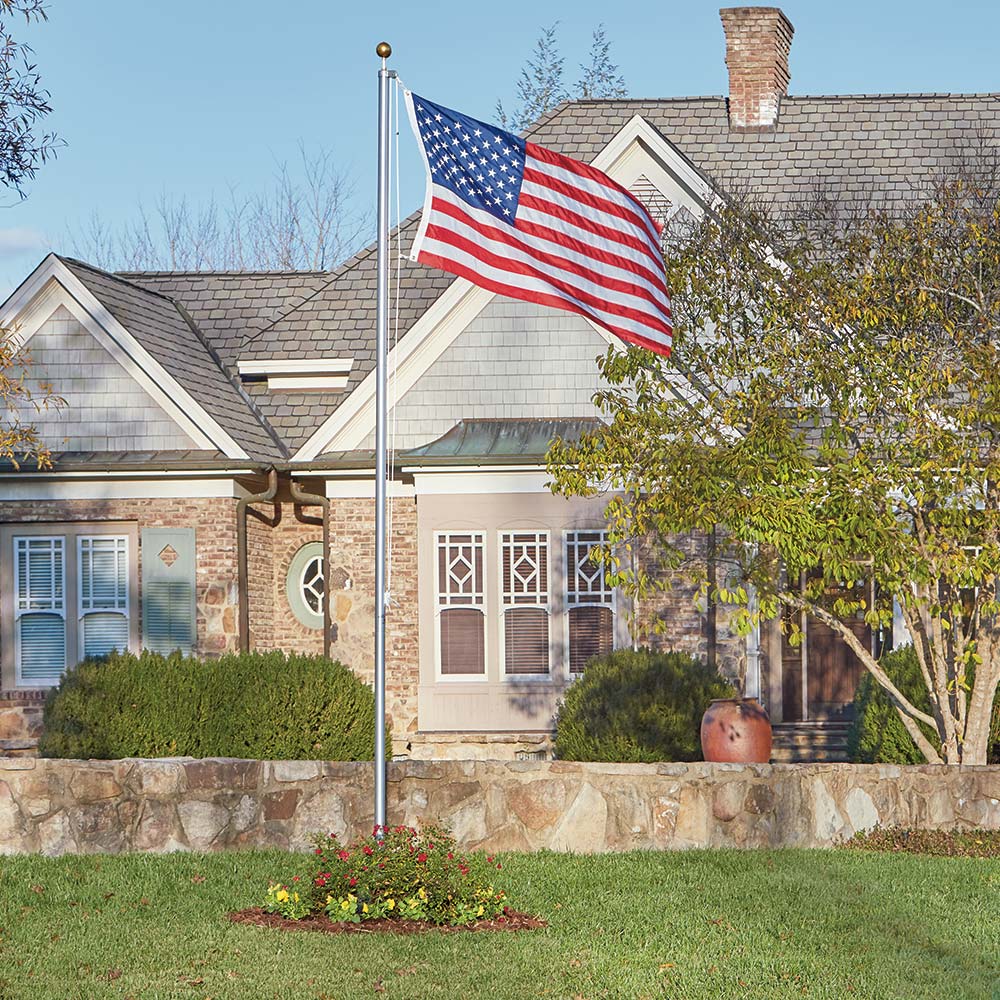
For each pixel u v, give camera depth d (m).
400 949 8.91
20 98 15.44
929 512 12.57
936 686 13.88
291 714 15.82
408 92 10.50
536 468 18.47
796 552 12.09
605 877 11.07
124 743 15.55
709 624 18.33
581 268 11.13
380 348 10.59
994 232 13.63
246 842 12.10
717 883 10.88
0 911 9.91
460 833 12.13
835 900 10.33
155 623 18.91
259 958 8.70
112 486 19.02
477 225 10.60
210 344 22.11
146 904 10.13
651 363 13.77
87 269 20.22
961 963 8.75
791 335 13.79
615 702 15.75
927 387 12.67
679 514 12.52
